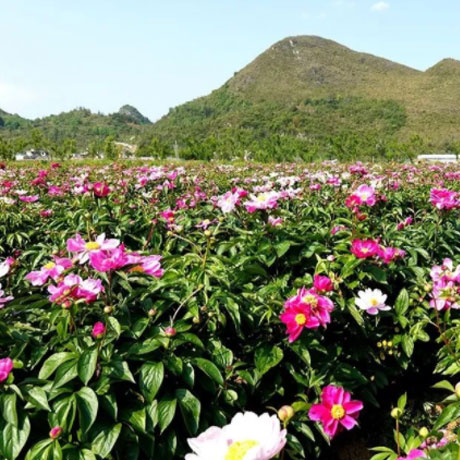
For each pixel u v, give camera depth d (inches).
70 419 78.1
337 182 234.7
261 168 575.5
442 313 131.0
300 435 107.1
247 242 135.6
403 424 129.6
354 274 124.5
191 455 46.3
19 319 105.1
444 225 179.0
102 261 86.0
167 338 90.2
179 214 196.9
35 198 217.9
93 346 84.0
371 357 127.9
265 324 113.4
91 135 5871.1
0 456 75.7
